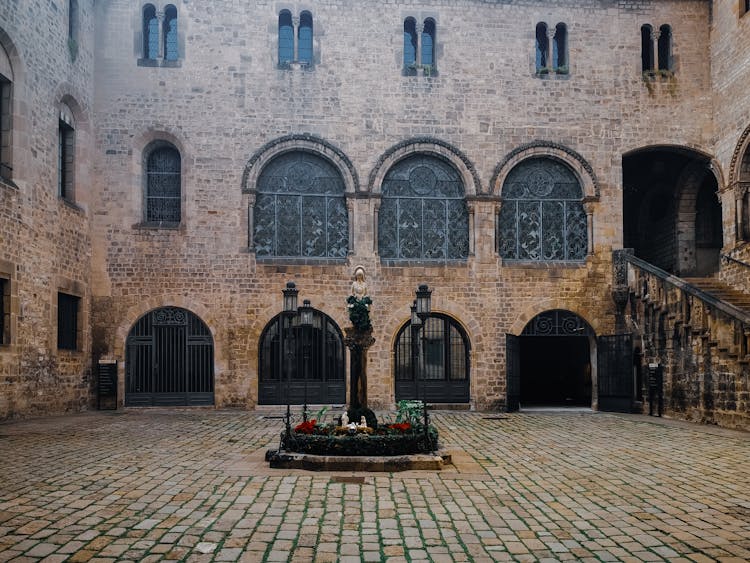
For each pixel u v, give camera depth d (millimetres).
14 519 8500
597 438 16797
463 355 25031
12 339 18469
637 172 29453
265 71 24594
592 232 25328
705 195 28641
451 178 25406
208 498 9758
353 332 14062
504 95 25359
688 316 20609
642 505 9711
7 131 18828
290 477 11250
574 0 25750
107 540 7742
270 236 24578
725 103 24734
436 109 25109
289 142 24516
